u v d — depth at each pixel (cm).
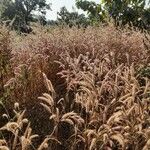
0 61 511
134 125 360
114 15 1080
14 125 317
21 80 491
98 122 372
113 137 337
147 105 380
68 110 449
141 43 659
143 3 1052
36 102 475
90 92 381
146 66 521
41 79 521
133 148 349
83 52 616
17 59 590
